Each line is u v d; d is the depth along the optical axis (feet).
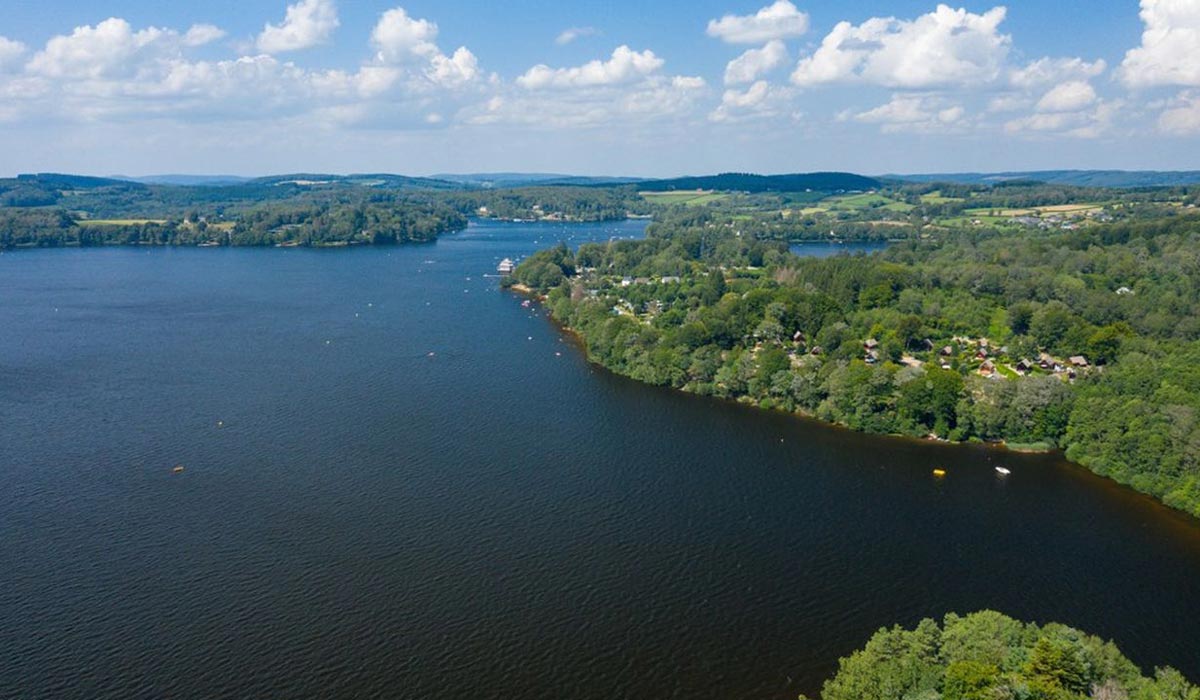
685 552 529.04
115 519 557.33
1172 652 427.74
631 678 408.87
